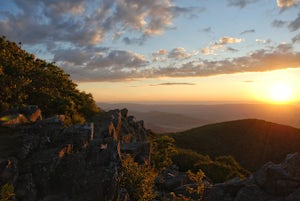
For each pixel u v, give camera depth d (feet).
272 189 55.21
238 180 64.44
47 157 50.14
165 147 137.39
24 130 59.26
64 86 143.43
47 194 46.14
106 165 54.85
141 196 59.06
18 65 121.70
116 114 116.37
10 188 38.86
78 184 48.70
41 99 111.45
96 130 82.74
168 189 91.20
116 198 51.26
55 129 60.34
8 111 69.46
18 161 48.52
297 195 51.03
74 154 53.52
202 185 64.59
